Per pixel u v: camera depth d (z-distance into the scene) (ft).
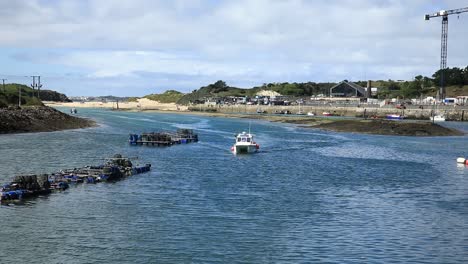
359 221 133.80
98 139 350.43
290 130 488.44
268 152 293.64
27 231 118.73
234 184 181.98
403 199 162.50
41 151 264.31
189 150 299.38
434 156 284.41
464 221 135.95
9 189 152.25
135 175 198.70
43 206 142.72
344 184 186.80
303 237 118.62
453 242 117.80
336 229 125.80
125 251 106.42
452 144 361.30
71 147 290.15
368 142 369.91
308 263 102.32
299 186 180.75
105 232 119.03
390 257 107.14
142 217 132.77
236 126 553.23
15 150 265.75
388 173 216.33
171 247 109.50
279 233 121.08
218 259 103.04
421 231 126.00
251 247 110.63
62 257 102.32
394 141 380.99
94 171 188.34
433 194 171.63
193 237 116.57
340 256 106.83
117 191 165.48
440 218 138.72
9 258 101.09
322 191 172.35
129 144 322.55
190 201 152.35
